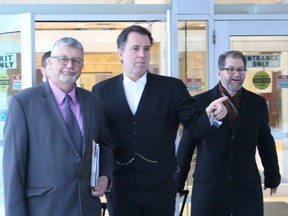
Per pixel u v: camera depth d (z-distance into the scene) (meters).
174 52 4.65
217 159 3.15
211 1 4.75
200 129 2.64
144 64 2.71
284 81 4.95
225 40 4.80
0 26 3.87
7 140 2.41
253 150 3.20
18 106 2.42
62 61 2.45
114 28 5.68
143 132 2.75
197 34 4.76
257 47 4.89
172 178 2.84
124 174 2.77
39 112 2.41
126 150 2.75
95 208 2.52
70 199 2.40
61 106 2.48
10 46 3.93
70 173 2.40
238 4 4.84
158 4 4.80
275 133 4.99
